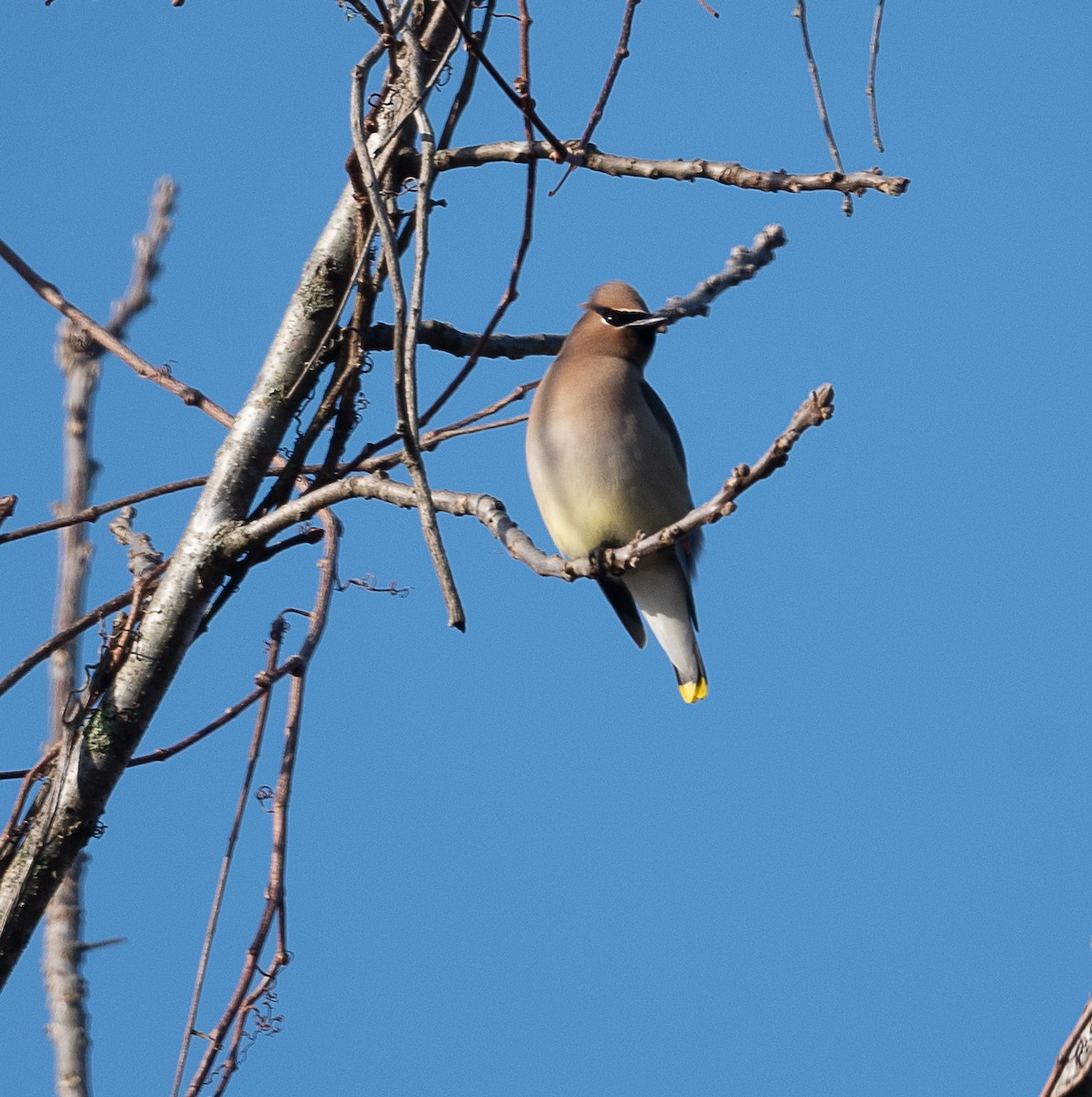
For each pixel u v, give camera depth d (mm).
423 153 7262
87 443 9531
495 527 8180
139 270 9734
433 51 8914
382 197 7578
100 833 8406
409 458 7000
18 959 8211
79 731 8375
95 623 8711
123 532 9531
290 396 8961
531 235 8422
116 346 9453
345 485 8258
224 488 8812
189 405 9359
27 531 9016
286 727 8477
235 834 8016
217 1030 7316
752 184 8156
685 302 10477
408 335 7008
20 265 9695
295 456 8953
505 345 11844
